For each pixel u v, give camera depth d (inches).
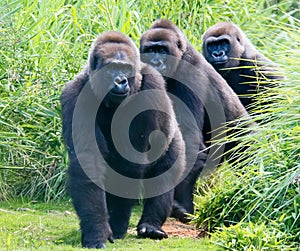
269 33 951.0
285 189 537.6
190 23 874.1
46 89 703.7
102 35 539.5
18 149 682.2
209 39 778.2
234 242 492.1
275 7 1014.4
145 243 532.4
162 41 677.3
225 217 563.8
